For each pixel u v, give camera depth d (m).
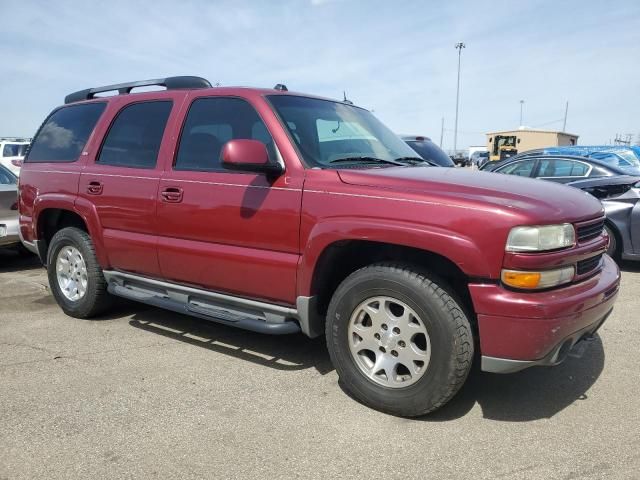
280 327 3.48
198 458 2.69
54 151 5.05
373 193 3.03
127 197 4.19
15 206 6.97
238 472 2.58
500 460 2.66
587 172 7.86
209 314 3.82
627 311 5.10
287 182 3.35
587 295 2.85
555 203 2.91
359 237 3.01
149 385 3.51
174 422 3.04
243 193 3.53
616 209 6.64
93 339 4.37
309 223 3.23
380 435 2.89
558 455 2.70
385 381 3.11
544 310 2.66
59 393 3.39
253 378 3.62
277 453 2.73
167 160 4.03
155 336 4.45
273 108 3.63
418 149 10.44
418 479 2.52
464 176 3.28
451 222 2.78
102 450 2.76
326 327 3.31
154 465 2.64
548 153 8.65
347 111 4.27
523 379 3.58
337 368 3.27
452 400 3.29
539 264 2.68
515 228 2.67
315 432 2.93
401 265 3.01
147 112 4.34
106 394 3.38
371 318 3.12
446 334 2.84
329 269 3.35
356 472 2.57
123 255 4.30
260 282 3.50
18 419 3.07
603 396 3.34
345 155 3.67
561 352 2.88
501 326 2.73
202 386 3.49
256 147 3.24
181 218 3.85
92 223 4.47
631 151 10.00
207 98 3.96
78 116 4.98
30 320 4.88
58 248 4.94
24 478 2.54
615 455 2.69
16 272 7.02
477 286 2.76
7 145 18.69
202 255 3.74
